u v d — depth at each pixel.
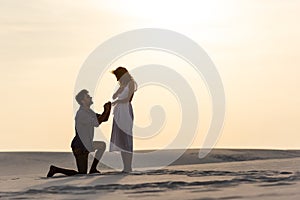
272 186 7.85
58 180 9.77
